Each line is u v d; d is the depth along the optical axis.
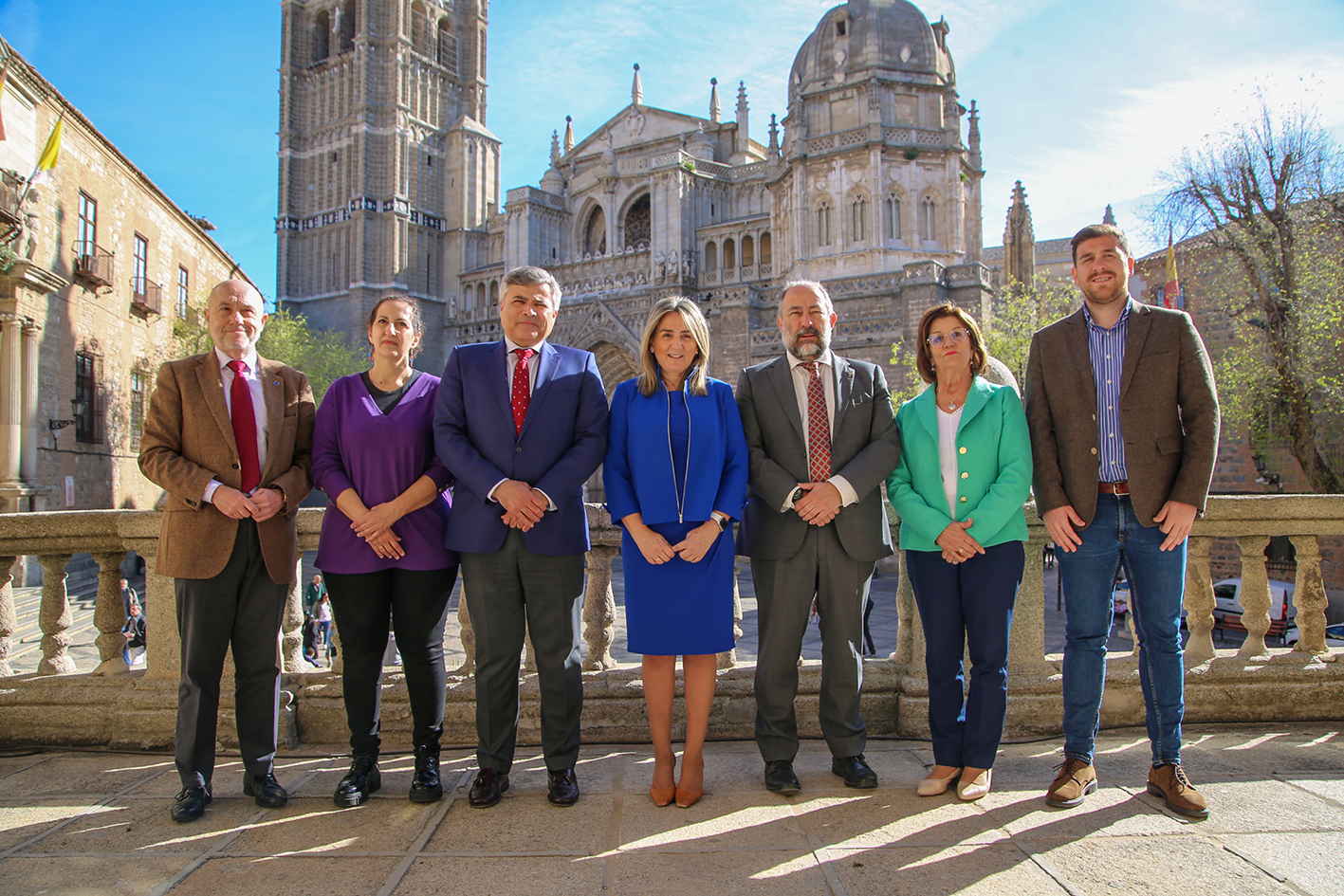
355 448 3.93
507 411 3.93
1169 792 3.55
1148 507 3.75
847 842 3.26
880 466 3.91
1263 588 5.06
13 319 22.03
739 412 4.13
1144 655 3.79
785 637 3.91
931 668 3.94
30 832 3.46
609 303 49.81
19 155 21.89
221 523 3.79
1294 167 21.70
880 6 44.25
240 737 3.80
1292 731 4.64
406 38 64.31
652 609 3.76
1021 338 29.55
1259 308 23.12
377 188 62.88
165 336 32.53
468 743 4.72
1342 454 22.45
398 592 3.94
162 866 3.12
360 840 3.35
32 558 19.67
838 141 43.19
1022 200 38.94
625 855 3.17
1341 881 2.89
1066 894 2.81
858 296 38.97
